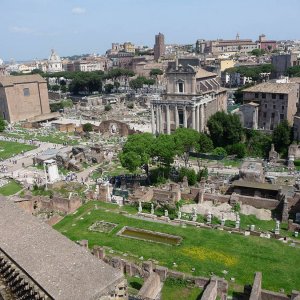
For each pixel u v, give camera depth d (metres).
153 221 78.19
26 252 36.28
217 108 166.50
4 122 197.50
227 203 86.50
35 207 87.00
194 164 121.62
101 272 34.31
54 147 152.12
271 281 56.53
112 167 122.50
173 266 61.09
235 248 66.44
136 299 47.31
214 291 50.28
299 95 148.00
